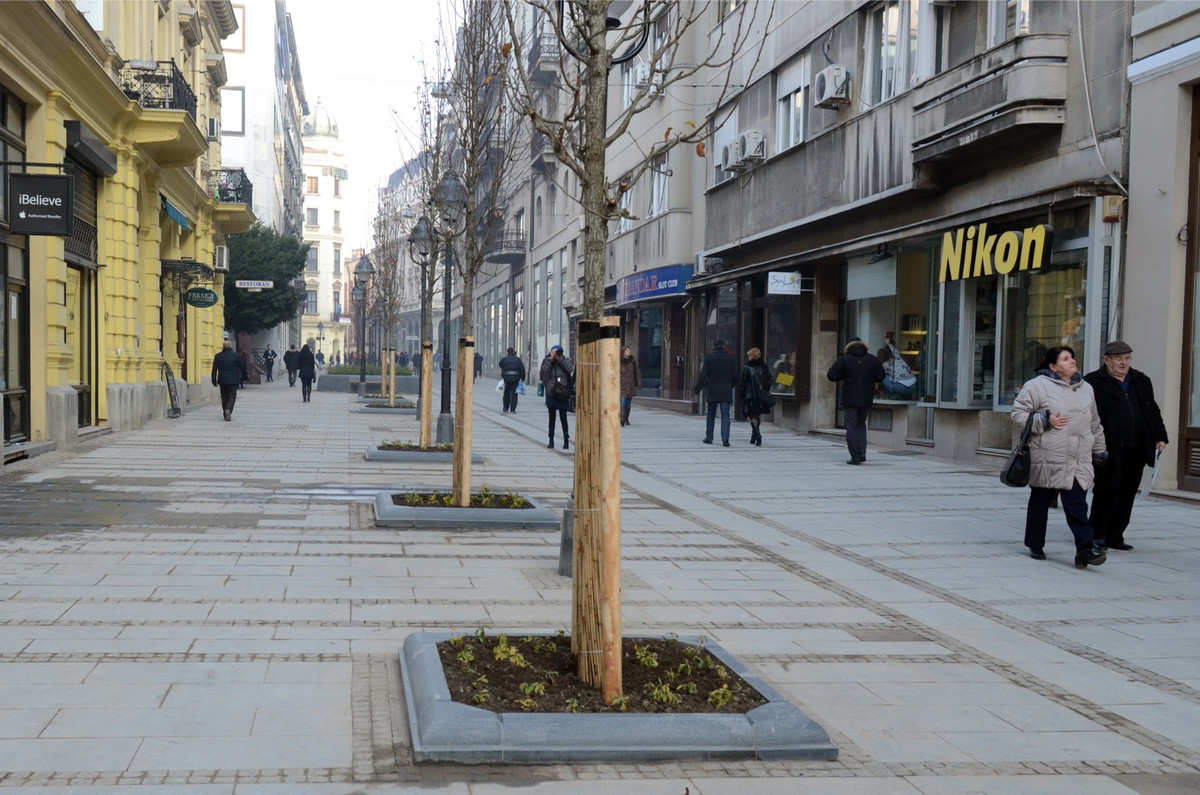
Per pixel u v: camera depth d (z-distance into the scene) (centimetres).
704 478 1556
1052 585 855
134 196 2184
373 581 788
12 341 1538
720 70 2805
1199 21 1269
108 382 2092
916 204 1884
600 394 502
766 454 1911
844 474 1605
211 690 526
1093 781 458
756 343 2691
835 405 2341
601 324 502
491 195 1552
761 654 638
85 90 1825
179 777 422
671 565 908
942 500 1336
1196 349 1310
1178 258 1310
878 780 453
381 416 2827
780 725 476
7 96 1523
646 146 3384
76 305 1906
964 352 1758
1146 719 540
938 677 604
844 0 2072
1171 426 1321
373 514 1107
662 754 463
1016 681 600
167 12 2727
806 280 2356
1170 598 813
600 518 503
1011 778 459
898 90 1873
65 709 492
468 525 1048
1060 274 1523
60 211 1417
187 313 3281
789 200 2309
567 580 816
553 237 4947
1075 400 927
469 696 487
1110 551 998
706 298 3020
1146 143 1345
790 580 858
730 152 2573
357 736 475
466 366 1088
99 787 409
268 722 486
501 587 784
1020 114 1488
